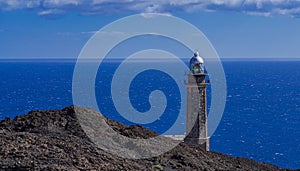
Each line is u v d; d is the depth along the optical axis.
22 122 42.00
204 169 38.53
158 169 35.62
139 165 35.06
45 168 27.70
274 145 124.31
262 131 144.88
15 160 29.20
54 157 30.39
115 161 33.41
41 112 44.50
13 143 32.81
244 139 131.75
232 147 121.94
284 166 102.94
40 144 33.75
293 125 157.38
